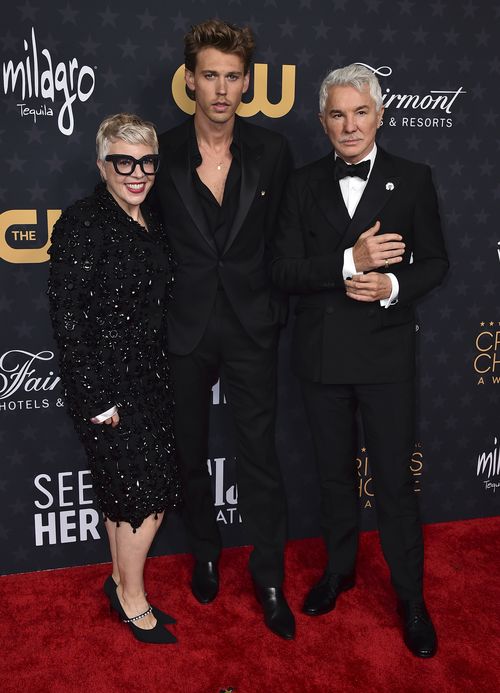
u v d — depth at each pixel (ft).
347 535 7.98
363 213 6.88
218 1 7.81
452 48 8.54
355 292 6.75
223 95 6.61
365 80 6.46
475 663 7.02
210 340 7.39
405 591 7.41
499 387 9.75
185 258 7.21
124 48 7.72
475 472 9.92
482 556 9.03
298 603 8.02
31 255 8.00
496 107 8.85
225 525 9.34
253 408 7.62
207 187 7.11
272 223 7.64
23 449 8.48
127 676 6.82
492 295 9.41
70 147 7.84
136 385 6.61
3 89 7.54
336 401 7.43
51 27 7.51
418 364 9.37
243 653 7.17
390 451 7.25
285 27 8.04
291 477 9.36
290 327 8.91
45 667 6.94
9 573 8.76
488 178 9.04
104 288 6.19
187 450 7.87
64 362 6.21
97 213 6.23
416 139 8.70
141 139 6.25
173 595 8.21
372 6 8.20
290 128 8.34
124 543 7.04
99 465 6.70
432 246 7.02
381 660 7.07
